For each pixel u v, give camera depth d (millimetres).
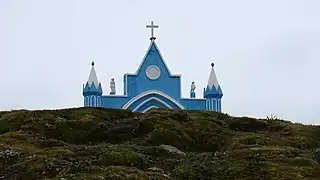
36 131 105125
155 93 141625
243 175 72812
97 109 123062
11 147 90688
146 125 107938
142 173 72438
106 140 105188
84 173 70938
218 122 115062
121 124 111812
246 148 90188
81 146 92188
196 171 75500
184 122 112562
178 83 144500
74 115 116875
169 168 80125
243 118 118938
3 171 78375
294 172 73875
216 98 145625
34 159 79500
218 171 74938
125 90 141625
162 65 144375
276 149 86062
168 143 100312
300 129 108875
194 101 144875
